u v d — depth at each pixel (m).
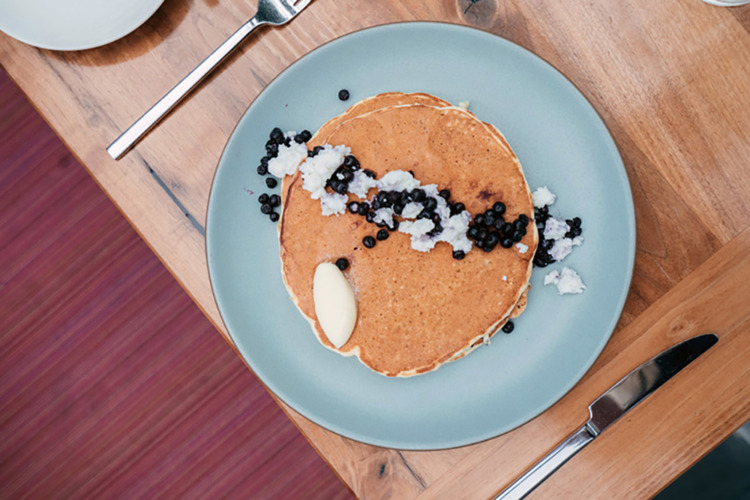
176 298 1.13
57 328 1.13
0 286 1.13
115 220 1.13
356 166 0.82
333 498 1.12
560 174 0.83
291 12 0.84
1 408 1.13
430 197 0.81
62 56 0.85
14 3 0.81
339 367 0.83
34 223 1.13
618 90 0.84
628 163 0.84
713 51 0.83
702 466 0.95
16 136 1.12
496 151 0.82
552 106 0.83
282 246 0.83
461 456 0.83
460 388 0.83
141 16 0.83
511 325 0.83
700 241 0.83
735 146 0.83
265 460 1.12
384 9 0.85
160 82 0.85
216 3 0.85
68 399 1.13
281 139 0.83
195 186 0.85
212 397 1.13
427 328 0.82
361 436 0.81
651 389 0.82
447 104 0.84
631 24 0.83
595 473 0.83
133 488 1.12
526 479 0.82
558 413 0.83
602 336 0.81
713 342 0.82
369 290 0.83
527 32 0.84
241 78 0.85
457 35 0.82
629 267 0.80
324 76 0.83
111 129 0.85
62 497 1.12
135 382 1.13
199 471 1.12
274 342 0.83
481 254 0.82
